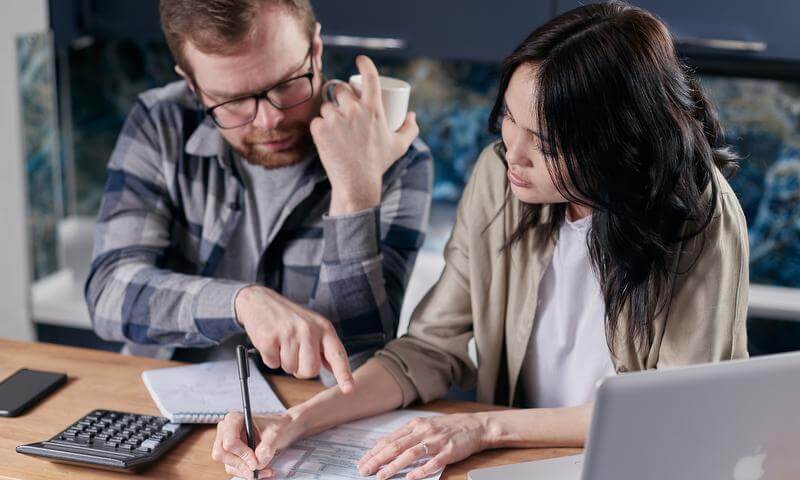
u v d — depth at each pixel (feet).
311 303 5.12
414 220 5.51
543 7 7.66
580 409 4.32
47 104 8.80
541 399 4.91
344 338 5.07
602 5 4.01
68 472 3.92
